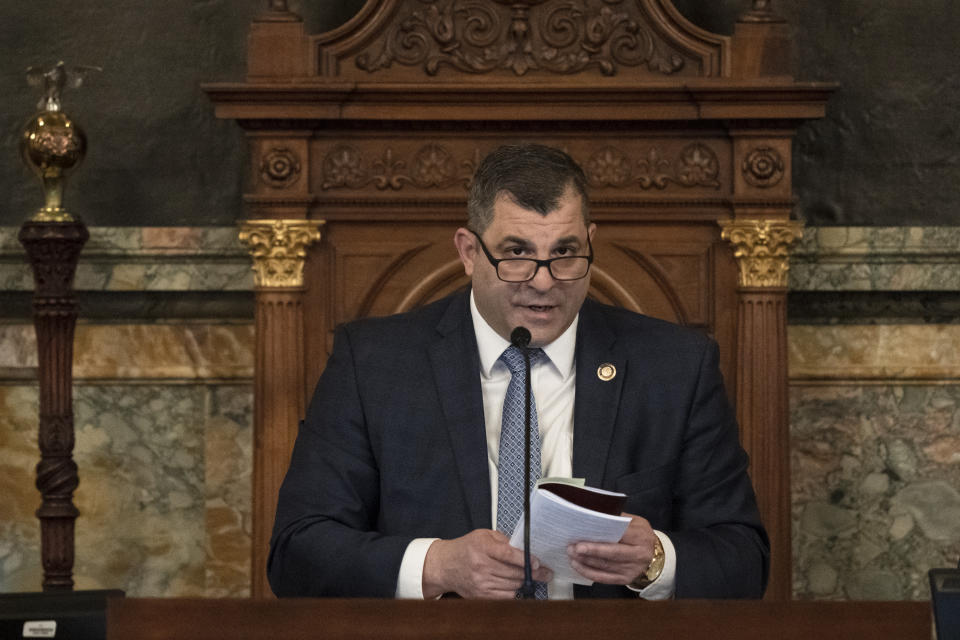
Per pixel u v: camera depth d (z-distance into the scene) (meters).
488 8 16.08
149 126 17.64
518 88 15.75
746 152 15.91
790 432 17.38
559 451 9.66
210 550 17.44
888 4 17.52
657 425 9.81
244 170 17.69
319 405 10.12
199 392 17.52
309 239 15.98
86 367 17.39
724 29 17.44
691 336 10.23
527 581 8.06
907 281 17.34
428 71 16.06
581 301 9.33
